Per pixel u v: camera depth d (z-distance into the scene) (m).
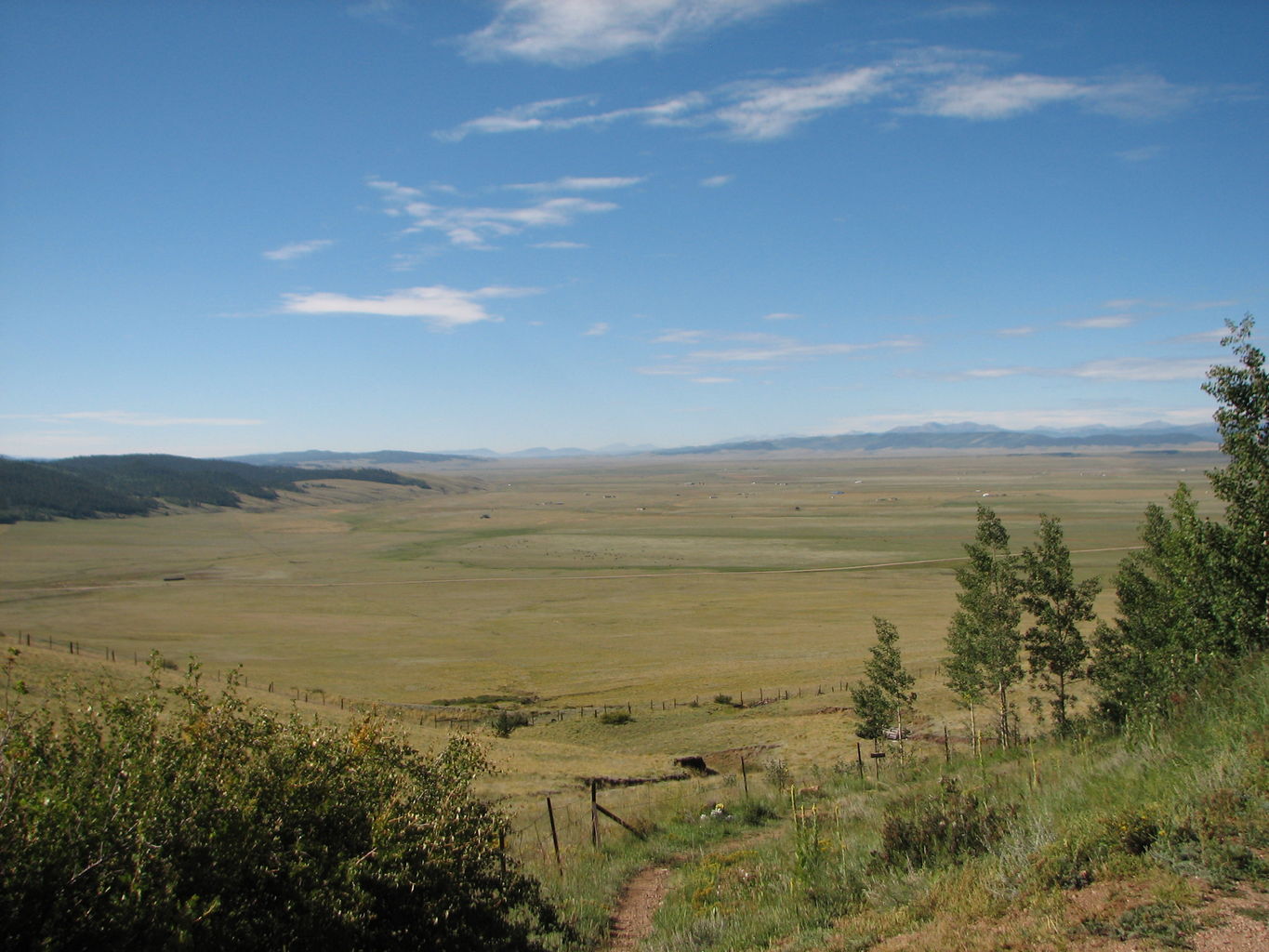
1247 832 7.06
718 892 11.04
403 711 53.72
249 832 6.75
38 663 36.28
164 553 191.00
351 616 107.81
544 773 29.70
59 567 166.88
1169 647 19.17
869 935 7.47
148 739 7.08
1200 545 15.73
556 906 10.61
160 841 6.23
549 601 117.12
